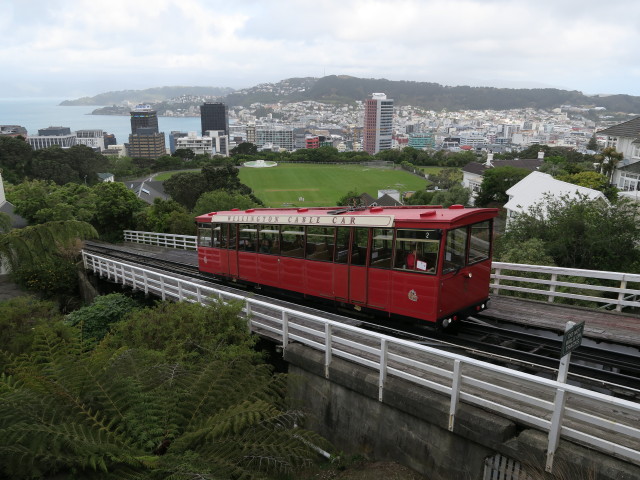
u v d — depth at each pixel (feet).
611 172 150.51
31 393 20.44
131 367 24.36
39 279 80.38
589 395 18.11
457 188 208.33
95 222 128.88
